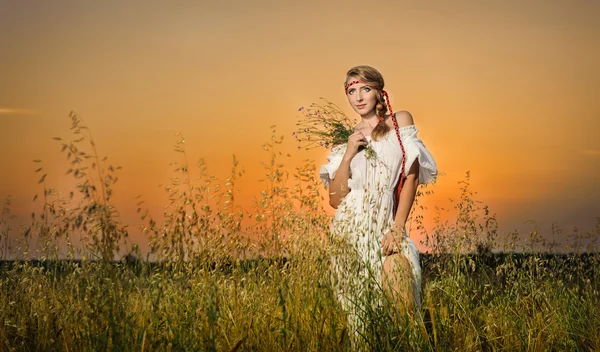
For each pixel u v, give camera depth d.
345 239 3.19
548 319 3.44
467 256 3.71
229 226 2.84
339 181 4.04
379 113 4.14
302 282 3.00
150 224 2.48
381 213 3.86
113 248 2.32
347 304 3.14
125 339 2.35
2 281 2.84
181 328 2.58
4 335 2.65
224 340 2.66
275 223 3.08
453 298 3.39
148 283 2.51
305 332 2.84
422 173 3.99
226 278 2.90
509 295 3.63
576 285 3.71
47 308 2.70
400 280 3.29
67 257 2.67
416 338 2.97
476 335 3.24
